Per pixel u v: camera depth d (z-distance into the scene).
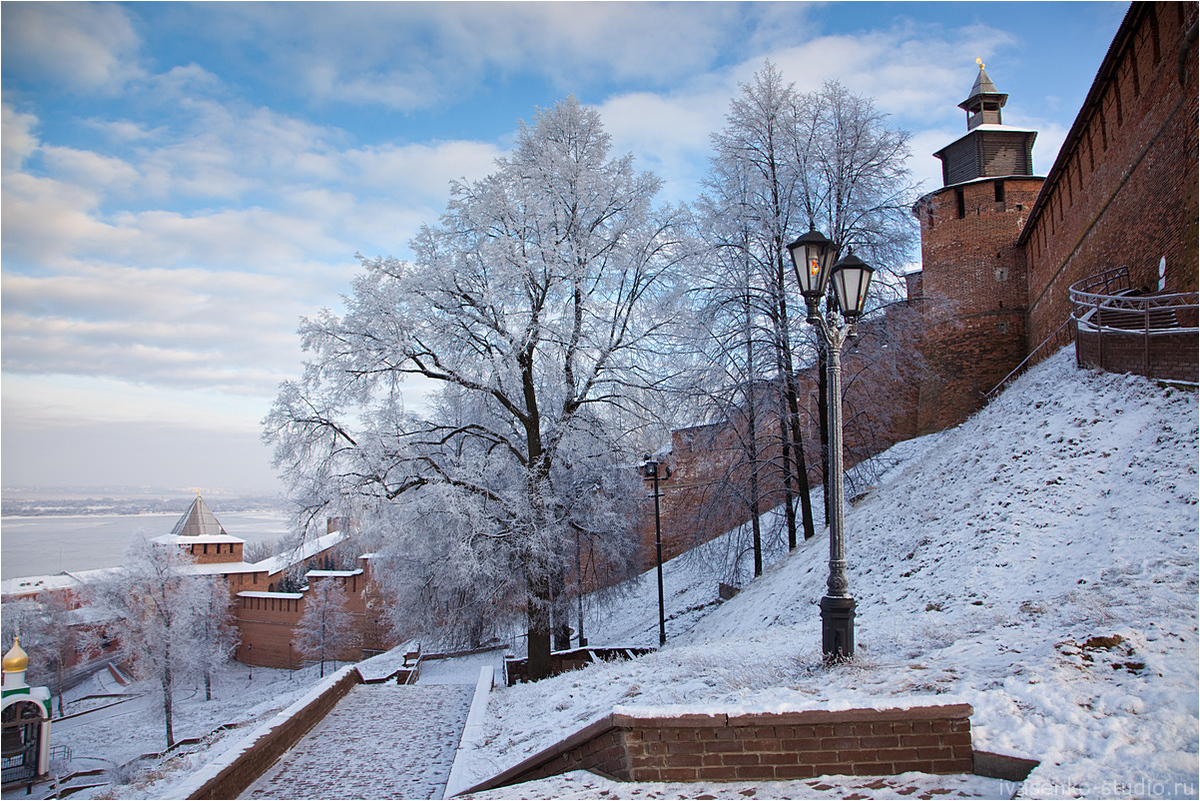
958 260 30.42
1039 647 7.08
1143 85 17.45
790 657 9.37
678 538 33.66
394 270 18.48
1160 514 10.50
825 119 22.31
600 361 19.12
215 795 7.45
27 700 32.44
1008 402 19.06
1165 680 5.63
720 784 5.24
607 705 8.95
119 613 41.91
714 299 21.86
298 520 17.81
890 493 19.27
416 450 18.55
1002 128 31.36
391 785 8.44
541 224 18.39
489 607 18.39
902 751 5.18
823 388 21.97
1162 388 14.20
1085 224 21.91
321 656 47.53
